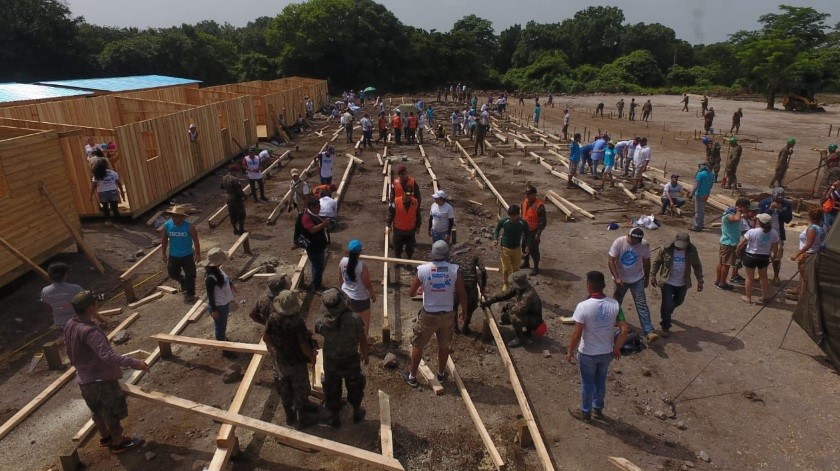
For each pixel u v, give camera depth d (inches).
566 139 1167.6
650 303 398.6
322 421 257.4
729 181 752.3
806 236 390.9
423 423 260.5
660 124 1496.1
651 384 298.4
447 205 426.3
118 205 569.0
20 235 397.4
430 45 2970.0
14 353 323.6
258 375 295.3
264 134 1129.4
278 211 616.1
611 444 249.4
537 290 421.7
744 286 428.5
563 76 3043.8
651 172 855.7
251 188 658.8
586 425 262.5
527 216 441.7
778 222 425.1
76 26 2048.5
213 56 2394.2
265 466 230.2
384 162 904.9
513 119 1528.1
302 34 2571.4
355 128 1358.3
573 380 300.8
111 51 2059.5
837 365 307.9
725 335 352.2
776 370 313.1
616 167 894.4
